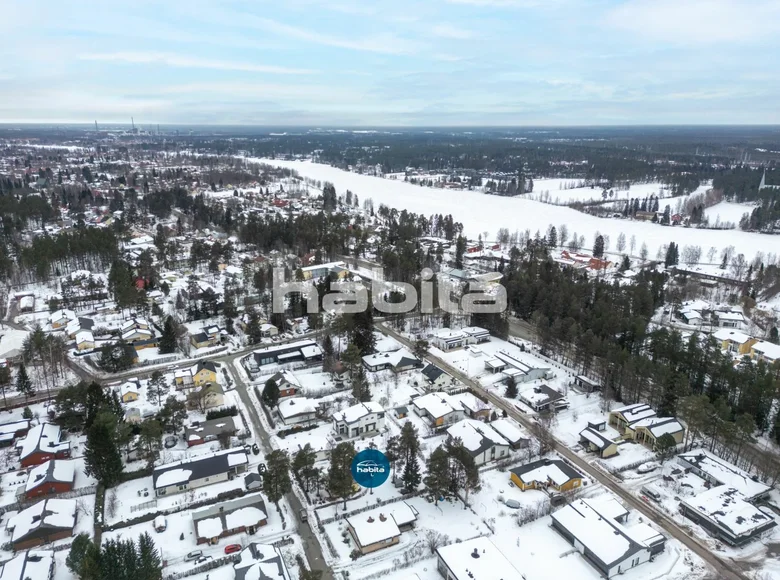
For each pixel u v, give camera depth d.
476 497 61.75
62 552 52.88
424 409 78.56
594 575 50.19
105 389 85.19
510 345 107.00
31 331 105.75
